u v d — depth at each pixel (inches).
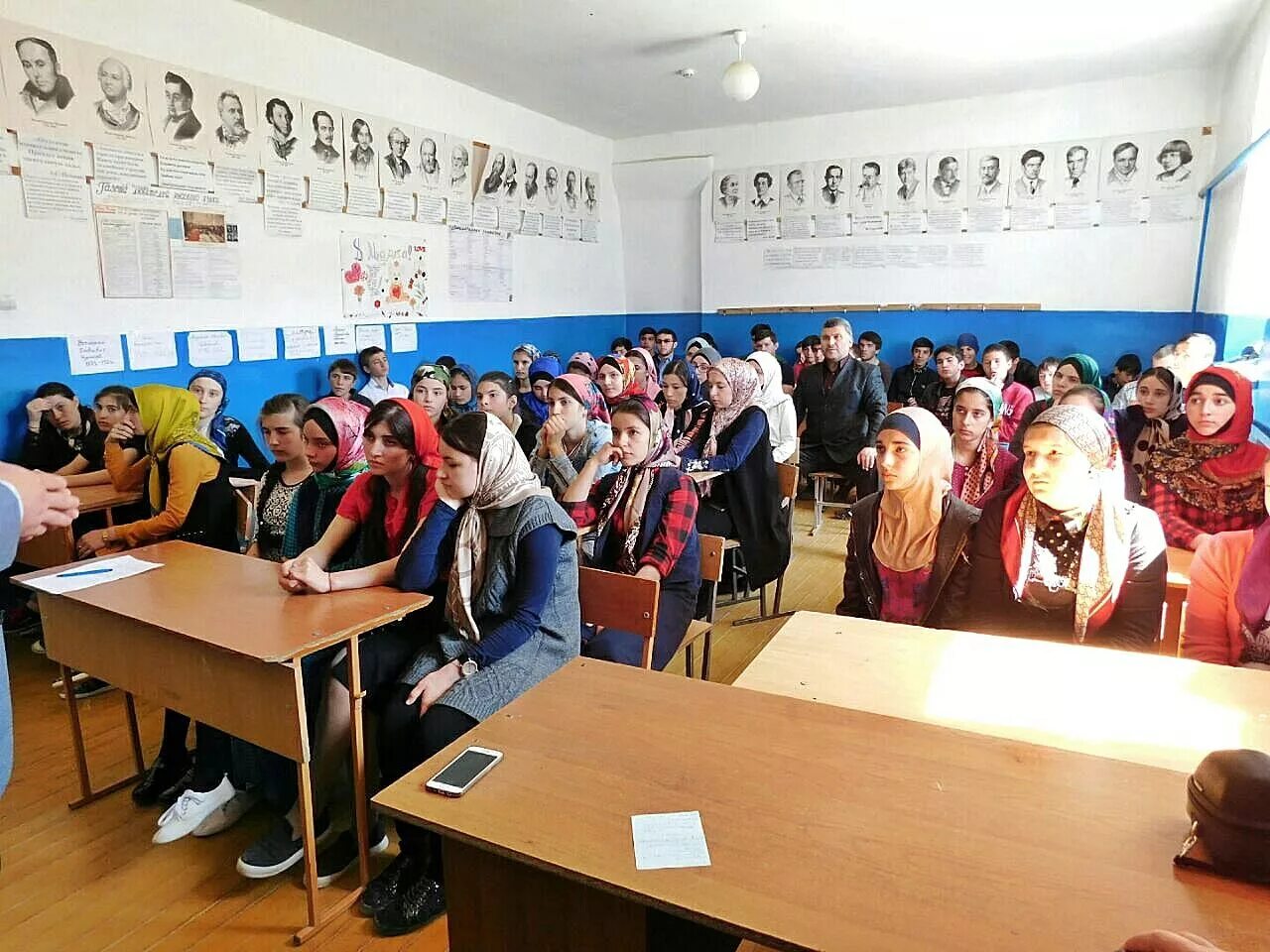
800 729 48.3
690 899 33.9
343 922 70.6
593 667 57.4
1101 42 196.2
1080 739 49.0
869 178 265.4
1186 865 35.3
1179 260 232.1
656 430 103.3
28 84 134.2
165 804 87.5
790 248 281.6
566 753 45.8
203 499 109.0
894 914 32.9
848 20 178.4
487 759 45.0
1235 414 100.7
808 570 171.2
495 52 198.7
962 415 116.2
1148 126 228.8
